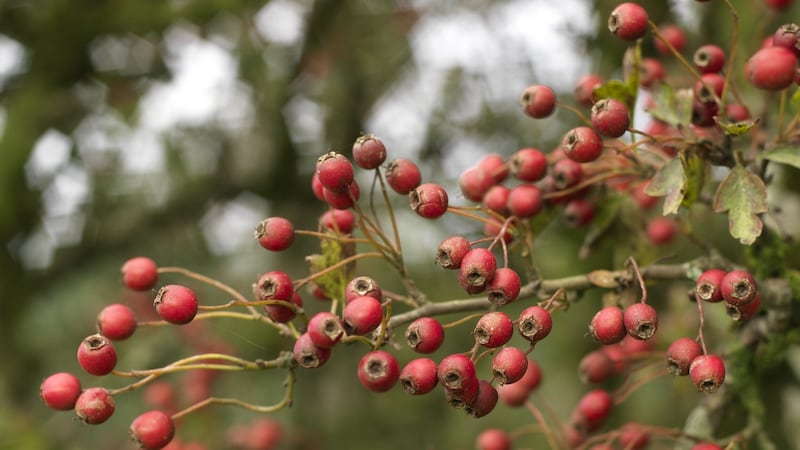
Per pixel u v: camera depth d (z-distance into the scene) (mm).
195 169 4320
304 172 4344
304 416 4051
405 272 1809
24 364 4062
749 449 2172
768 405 2709
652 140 1855
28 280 4160
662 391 3320
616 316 1683
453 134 4094
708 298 1744
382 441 4027
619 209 2252
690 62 3008
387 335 1759
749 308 1740
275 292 1763
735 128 1746
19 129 4109
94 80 4258
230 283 4203
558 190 2150
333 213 1939
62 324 4051
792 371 2703
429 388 1649
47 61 4176
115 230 4297
